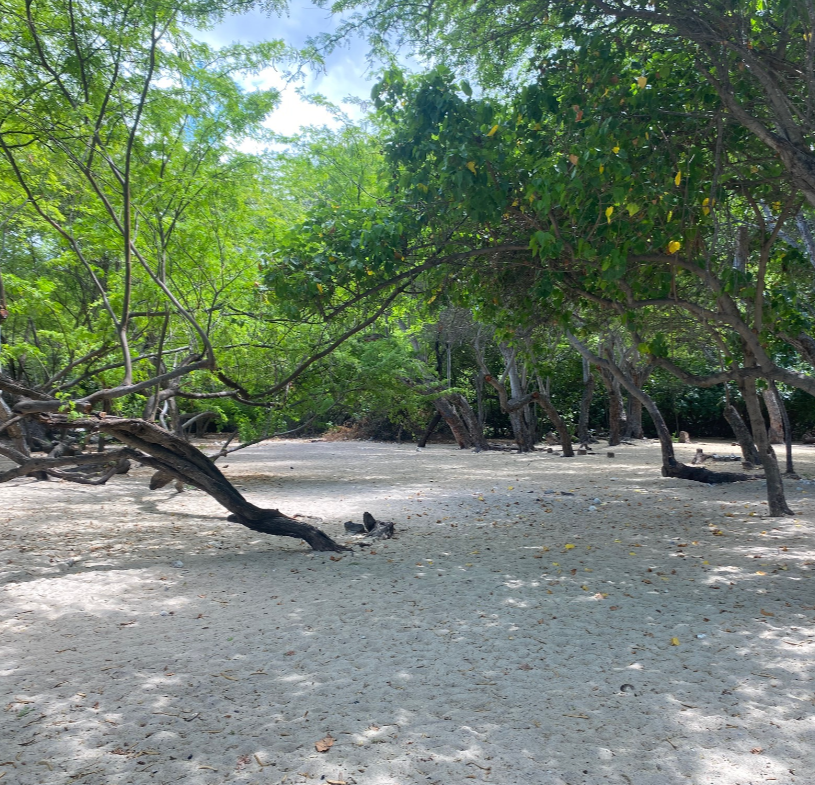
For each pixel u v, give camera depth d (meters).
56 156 8.82
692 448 28.67
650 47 7.77
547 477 18.36
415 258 9.36
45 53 8.09
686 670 4.69
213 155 9.46
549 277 8.24
